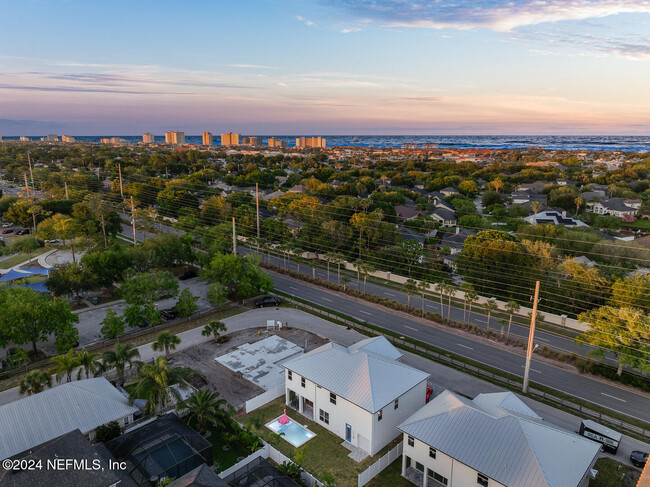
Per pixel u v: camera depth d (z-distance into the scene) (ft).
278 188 525.75
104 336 170.91
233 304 209.67
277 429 119.24
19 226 352.90
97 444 100.83
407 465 105.91
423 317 199.11
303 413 127.24
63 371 123.13
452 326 189.57
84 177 469.57
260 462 101.40
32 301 147.13
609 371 148.25
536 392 137.90
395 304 209.67
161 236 255.70
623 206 405.18
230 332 179.73
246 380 143.64
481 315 204.13
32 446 97.04
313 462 106.11
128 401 118.52
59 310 150.71
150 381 114.83
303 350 164.55
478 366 155.63
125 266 218.38
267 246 291.17
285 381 132.36
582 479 84.53
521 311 206.18
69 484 78.69
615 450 109.19
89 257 210.38
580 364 152.66
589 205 432.66
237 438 110.42
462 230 316.60
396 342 171.42
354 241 279.49
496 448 90.89
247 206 345.72
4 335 139.85
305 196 363.56
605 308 150.61
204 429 114.32
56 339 147.64
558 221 363.97
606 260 244.01
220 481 86.58
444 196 499.51
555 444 90.99
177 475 96.43
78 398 111.75
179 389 132.98
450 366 154.71
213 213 349.41
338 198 369.30
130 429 112.37
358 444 111.96
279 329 183.42
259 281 205.98
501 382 144.05
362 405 108.27
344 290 230.89
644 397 136.77
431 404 110.11
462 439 94.99
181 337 173.88
